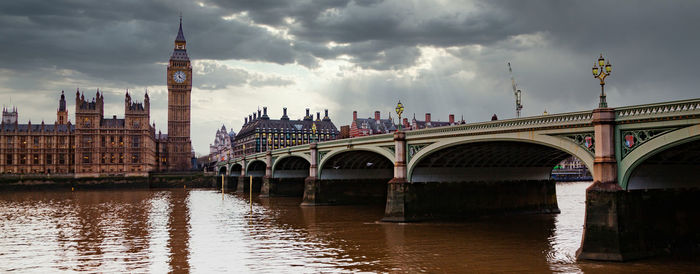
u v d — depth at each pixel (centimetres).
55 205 9169
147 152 18775
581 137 3638
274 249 4256
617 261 3259
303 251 4150
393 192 5500
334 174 8112
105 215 7100
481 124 4469
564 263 3500
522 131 4094
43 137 18600
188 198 10888
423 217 5494
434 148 5022
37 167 18550
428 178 5538
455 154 5303
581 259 3400
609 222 3300
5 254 4131
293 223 5875
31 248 4394
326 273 3412
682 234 3578
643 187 3450
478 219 5662
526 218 5775
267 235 4994
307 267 3584
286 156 9456
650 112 3166
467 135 4588
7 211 7894
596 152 3400
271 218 6419
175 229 5481
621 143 3350
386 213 5569
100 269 3581
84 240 4794
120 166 18350
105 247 4416
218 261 3806
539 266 3456
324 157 7775
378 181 8431
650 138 3161
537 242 4331
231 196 11506
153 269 3569
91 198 11306
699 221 3684
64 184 16312
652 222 3438
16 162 18375
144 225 5856
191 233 5178
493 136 4353
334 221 5975
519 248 4088
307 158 8412
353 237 4762
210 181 18100
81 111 18062
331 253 4047
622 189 3316
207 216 6788
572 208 7238
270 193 10362
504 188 5959
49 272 3522
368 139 6256
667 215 3522
